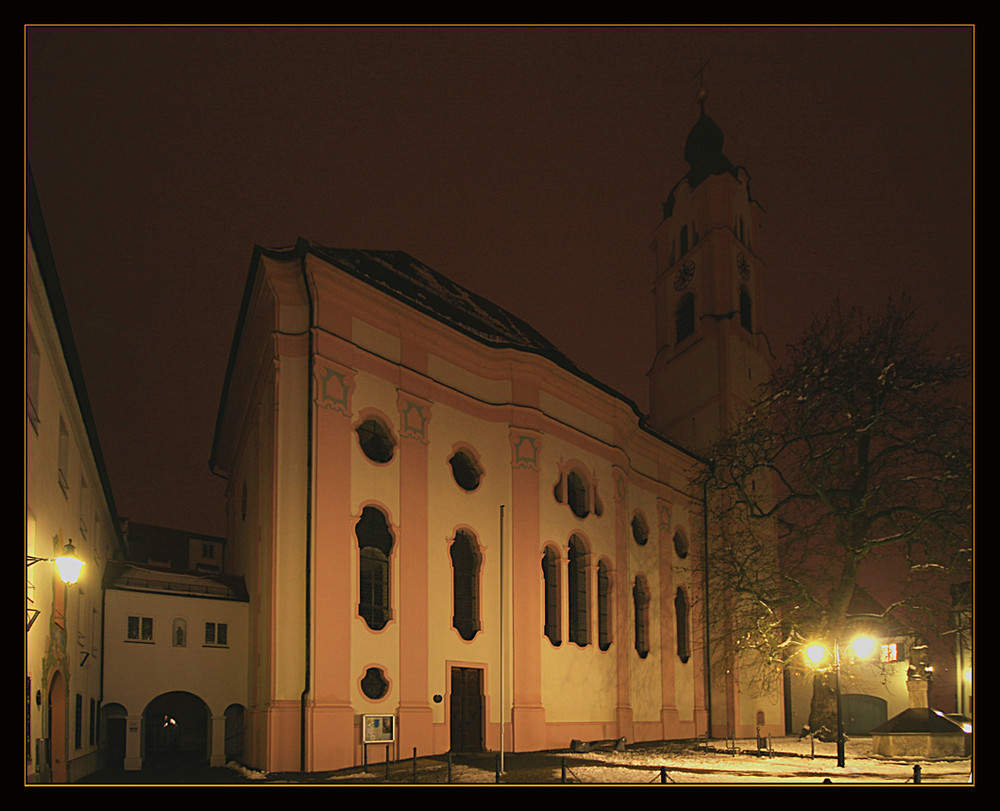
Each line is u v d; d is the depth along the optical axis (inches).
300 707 1016.2
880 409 1434.5
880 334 1453.0
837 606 1434.5
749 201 2336.4
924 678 1299.2
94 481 1162.6
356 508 1117.1
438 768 1011.9
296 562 1064.8
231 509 1737.2
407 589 1157.7
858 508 1430.9
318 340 1109.7
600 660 1455.5
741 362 2148.1
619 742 1312.7
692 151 2331.4
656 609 1700.3
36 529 699.4
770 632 1466.5
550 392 1444.4
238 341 1318.9
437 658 1179.9
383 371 1191.6
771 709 2011.6
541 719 1277.1
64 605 834.8
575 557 1466.5
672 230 2331.4
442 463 1251.8
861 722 2142.0
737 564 1581.0
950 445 1375.5
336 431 1109.1
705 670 1841.8
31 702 669.9
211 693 1163.3
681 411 2182.6
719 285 2172.7
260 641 1091.9
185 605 1172.5
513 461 1343.5
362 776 943.0
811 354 1485.0
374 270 1454.2
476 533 1282.0
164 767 1176.2
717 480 1722.4
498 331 1585.9
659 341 2311.8
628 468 1644.9
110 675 1111.0
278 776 965.2
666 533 1781.5
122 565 1216.8
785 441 1505.9
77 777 948.0
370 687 1091.3
